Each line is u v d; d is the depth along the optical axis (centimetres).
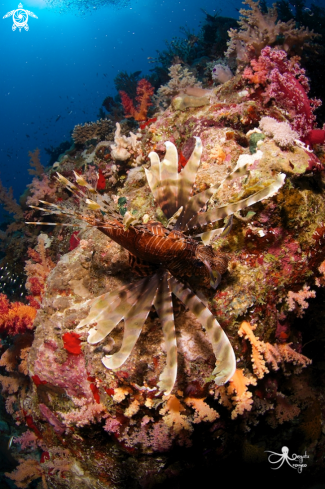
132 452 50
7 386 86
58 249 101
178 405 44
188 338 44
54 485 62
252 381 44
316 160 49
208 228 49
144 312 41
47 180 118
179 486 54
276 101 61
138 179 66
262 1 135
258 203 45
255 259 46
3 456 105
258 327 46
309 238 47
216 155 56
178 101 72
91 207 37
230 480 60
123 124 124
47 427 61
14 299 120
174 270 43
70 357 52
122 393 44
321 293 57
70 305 54
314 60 84
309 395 61
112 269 52
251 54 72
